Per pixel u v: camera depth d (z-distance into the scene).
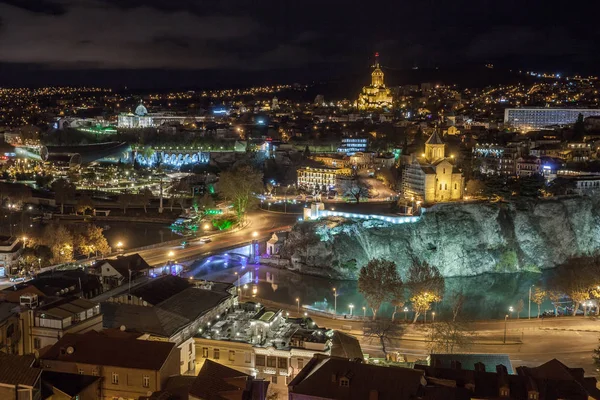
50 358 116.62
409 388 100.44
